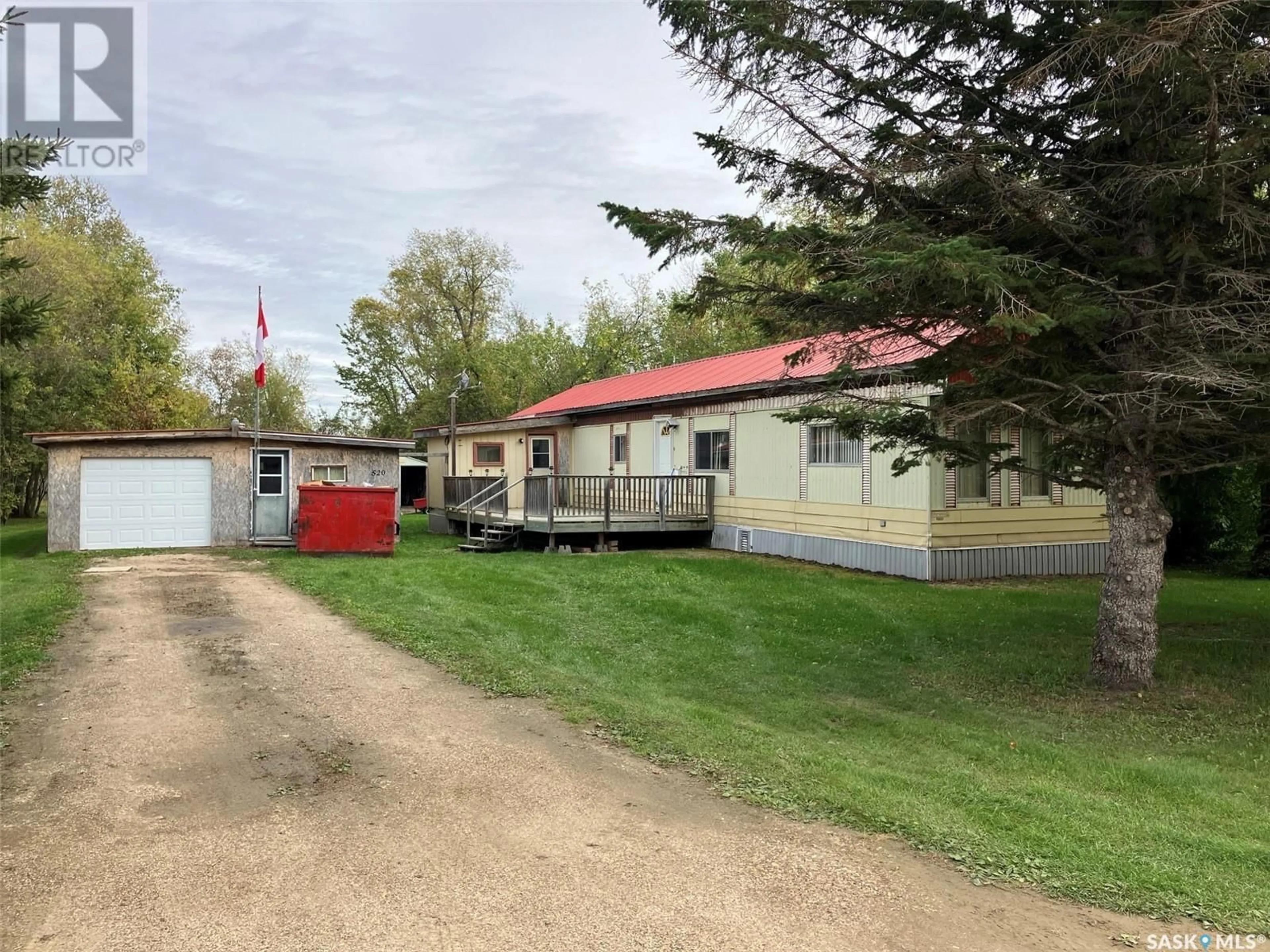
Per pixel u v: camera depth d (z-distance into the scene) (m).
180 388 32.25
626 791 4.74
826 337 7.75
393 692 6.76
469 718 6.08
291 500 18.56
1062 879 3.73
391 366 47.47
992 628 9.70
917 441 8.14
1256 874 3.88
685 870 3.79
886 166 6.55
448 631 8.91
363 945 3.16
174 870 3.74
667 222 6.66
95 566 14.70
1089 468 7.80
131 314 31.06
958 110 6.96
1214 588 13.50
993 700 7.06
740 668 7.98
